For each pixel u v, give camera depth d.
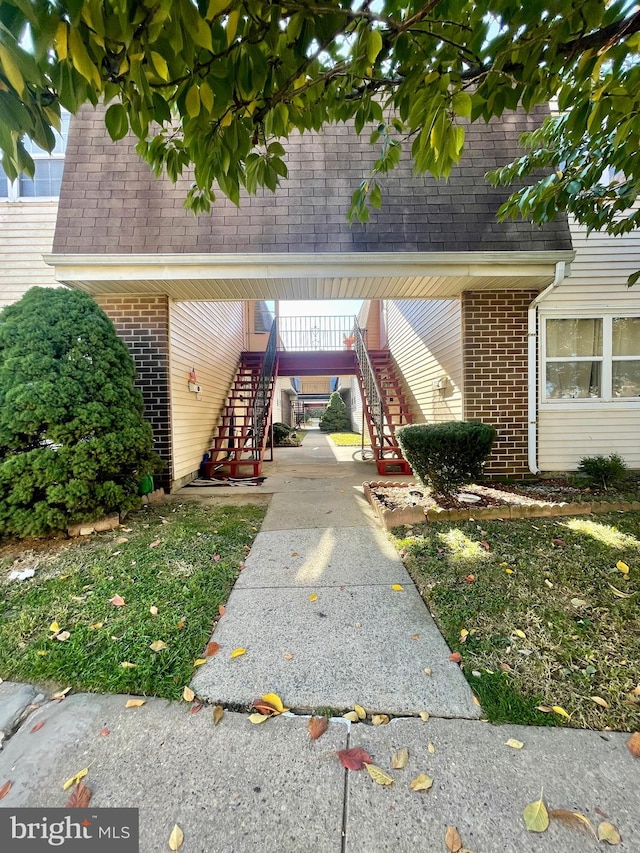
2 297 5.70
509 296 5.12
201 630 2.10
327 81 1.85
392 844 1.09
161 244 4.46
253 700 1.62
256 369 9.55
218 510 4.29
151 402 5.15
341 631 2.09
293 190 4.68
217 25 1.33
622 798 1.20
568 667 1.76
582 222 3.45
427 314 6.69
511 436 5.16
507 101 1.92
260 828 1.14
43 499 3.29
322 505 4.47
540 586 2.45
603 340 5.21
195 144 1.73
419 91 1.66
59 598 2.40
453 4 1.53
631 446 5.25
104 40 1.16
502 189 4.74
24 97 1.28
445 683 1.70
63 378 3.45
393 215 4.62
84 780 1.29
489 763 1.33
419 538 3.24
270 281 4.65
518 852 1.07
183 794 1.24
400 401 8.10
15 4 1.03
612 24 1.66
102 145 4.78
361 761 1.34
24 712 1.58
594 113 2.00
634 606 2.21
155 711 1.58
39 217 5.72
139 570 2.77
